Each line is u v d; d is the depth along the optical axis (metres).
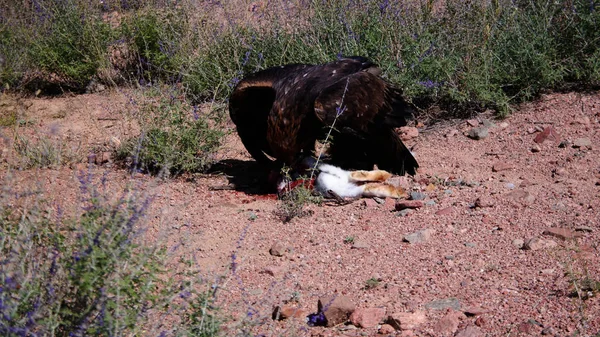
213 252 5.64
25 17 11.28
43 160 7.23
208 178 7.30
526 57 8.52
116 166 7.44
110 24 11.14
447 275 5.07
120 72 10.68
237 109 7.14
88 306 3.51
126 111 8.70
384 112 6.62
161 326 4.01
